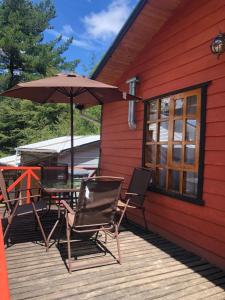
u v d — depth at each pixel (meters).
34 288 3.13
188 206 4.36
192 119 4.38
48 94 5.55
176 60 4.77
